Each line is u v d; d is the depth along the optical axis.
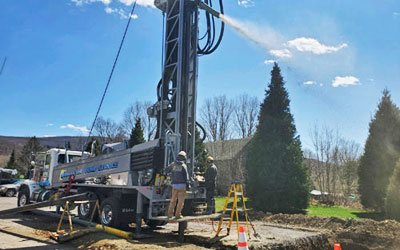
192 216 8.12
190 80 9.60
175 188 7.67
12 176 38.44
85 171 11.42
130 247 6.82
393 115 18.78
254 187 17.84
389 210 13.84
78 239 8.18
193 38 9.71
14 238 8.63
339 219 12.35
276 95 18.64
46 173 14.61
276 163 17.42
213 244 7.88
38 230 9.80
